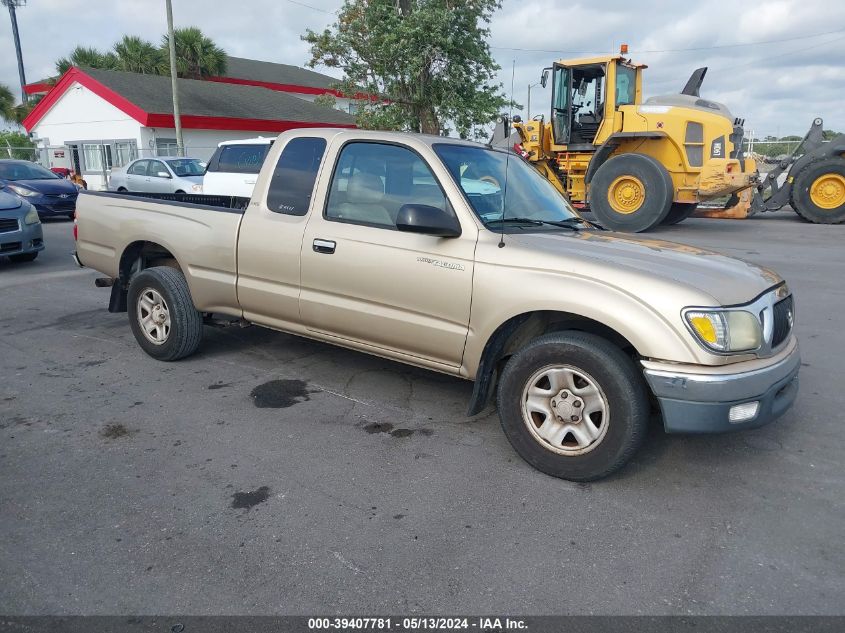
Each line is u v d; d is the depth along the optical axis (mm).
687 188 13242
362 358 5637
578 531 3150
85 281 9109
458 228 3895
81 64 39812
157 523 3199
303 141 4707
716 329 3215
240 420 4383
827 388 4953
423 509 3334
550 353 3535
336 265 4328
